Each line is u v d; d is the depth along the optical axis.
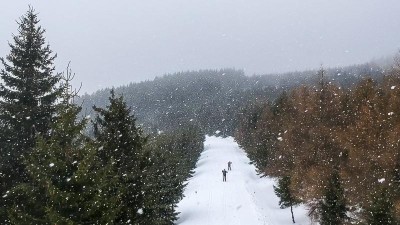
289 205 34.88
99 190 11.69
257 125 65.56
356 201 25.08
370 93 31.09
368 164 25.00
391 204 19.83
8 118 16.86
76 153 11.78
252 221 31.67
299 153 35.31
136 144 17.19
